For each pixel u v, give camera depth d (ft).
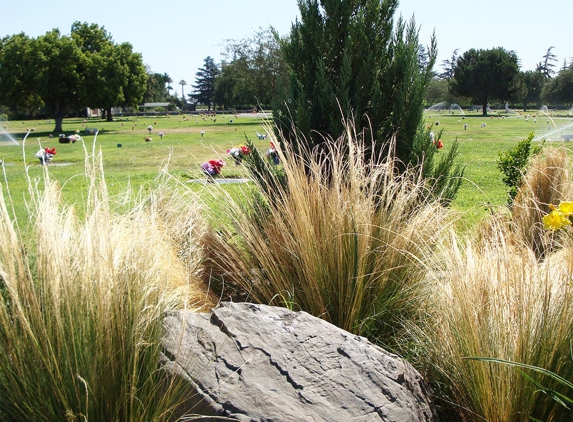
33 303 6.66
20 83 148.15
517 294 8.47
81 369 6.61
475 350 8.21
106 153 70.59
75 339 6.68
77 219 8.72
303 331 8.25
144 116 296.71
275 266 11.05
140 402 6.63
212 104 391.45
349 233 10.18
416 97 14.79
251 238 11.51
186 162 55.52
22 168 51.52
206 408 6.84
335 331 8.38
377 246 10.91
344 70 14.78
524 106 298.76
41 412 6.49
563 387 7.84
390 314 10.59
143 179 38.91
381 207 11.32
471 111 305.32
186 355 7.45
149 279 8.00
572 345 7.93
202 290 11.47
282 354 7.73
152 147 79.46
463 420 8.47
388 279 10.77
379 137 14.56
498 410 7.86
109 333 6.82
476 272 9.05
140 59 182.60
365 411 7.04
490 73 254.88
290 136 14.74
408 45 15.23
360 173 11.68
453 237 10.43
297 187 11.05
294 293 10.91
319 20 16.03
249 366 7.45
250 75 179.93
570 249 10.49
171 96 480.64
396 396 7.38
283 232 11.12
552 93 231.91
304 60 16.24
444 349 8.98
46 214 7.47
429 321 10.35
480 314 8.38
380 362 7.89
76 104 161.07
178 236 12.91
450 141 77.61
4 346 6.76
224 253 12.77
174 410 6.99
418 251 11.09
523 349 7.97
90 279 6.96
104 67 159.33
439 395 8.94
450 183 16.34
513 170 21.11
